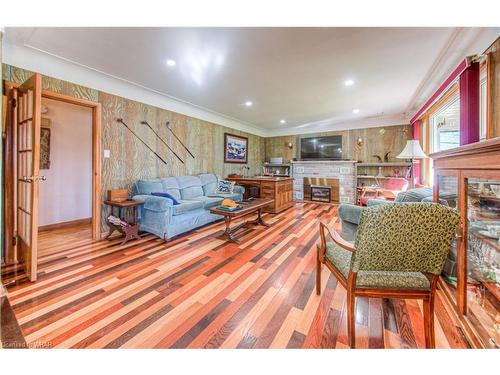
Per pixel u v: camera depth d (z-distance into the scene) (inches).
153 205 118.1
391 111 192.9
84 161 161.2
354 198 229.6
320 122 240.5
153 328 52.8
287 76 121.2
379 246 43.1
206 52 95.7
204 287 71.6
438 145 152.7
